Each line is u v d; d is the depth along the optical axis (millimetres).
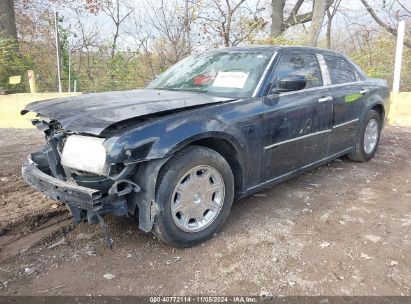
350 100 4977
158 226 3074
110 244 3186
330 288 2754
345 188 4691
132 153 2822
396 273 2928
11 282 2863
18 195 4500
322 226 3680
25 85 11031
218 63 4355
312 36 11117
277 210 4031
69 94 8953
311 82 4492
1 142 7297
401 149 6621
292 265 3033
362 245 3326
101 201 2848
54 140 3236
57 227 3686
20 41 12695
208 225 3371
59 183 3010
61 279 2898
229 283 2826
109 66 11500
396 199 4371
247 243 3359
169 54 11672
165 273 2957
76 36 12602
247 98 3695
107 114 2984
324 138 4586
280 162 4020
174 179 3064
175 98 3568
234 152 3527
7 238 3498
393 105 8883
